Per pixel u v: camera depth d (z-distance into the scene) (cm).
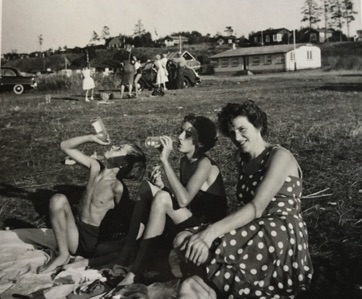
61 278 207
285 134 425
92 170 232
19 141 476
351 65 976
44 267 219
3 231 269
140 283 202
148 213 215
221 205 213
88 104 709
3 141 474
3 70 935
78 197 333
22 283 205
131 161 233
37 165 403
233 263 165
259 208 172
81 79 895
